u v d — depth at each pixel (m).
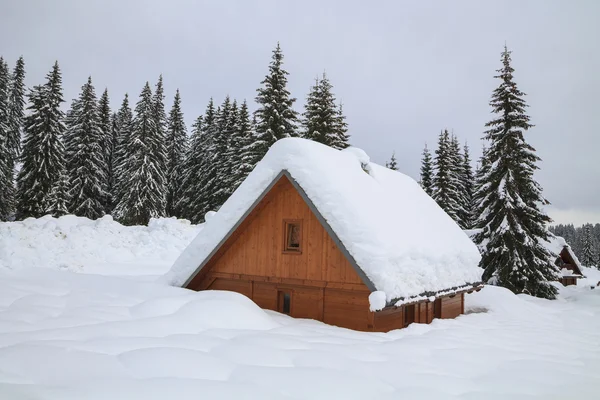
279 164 11.97
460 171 51.66
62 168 39.28
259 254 12.87
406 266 11.19
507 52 26.81
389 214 12.59
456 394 6.21
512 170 26.14
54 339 6.74
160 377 5.59
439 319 13.80
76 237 21.55
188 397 5.10
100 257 20.80
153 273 18.77
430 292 11.95
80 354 6.08
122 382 5.27
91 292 10.80
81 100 45.72
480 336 11.29
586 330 14.49
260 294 12.84
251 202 12.48
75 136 44.06
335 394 5.72
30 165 38.25
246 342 7.65
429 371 7.20
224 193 37.06
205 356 6.54
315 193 11.25
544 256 26.38
